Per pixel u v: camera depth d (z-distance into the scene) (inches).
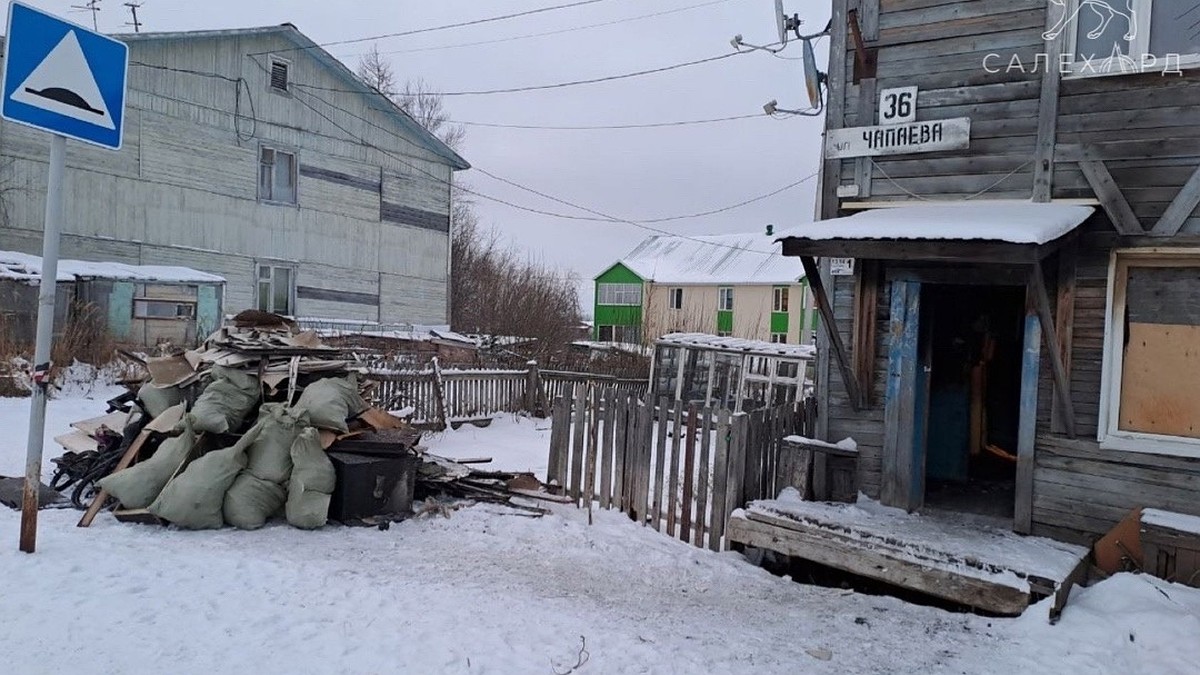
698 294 1812.3
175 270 716.7
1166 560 207.8
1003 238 197.3
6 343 514.0
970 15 253.0
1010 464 352.2
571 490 301.3
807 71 321.7
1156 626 180.5
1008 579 201.0
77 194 717.9
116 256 743.7
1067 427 232.4
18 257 616.4
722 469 259.1
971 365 342.0
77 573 182.9
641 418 285.3
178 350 352.8
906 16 264.4
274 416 256.4
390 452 267.0
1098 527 229.5
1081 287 234.2
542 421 545.6
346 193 943.0
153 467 242.5
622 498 290.4
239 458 244.1
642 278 1860.2
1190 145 219.1
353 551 226.8
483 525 265.7
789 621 194.2
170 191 781.9
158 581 183.3
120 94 195.0
